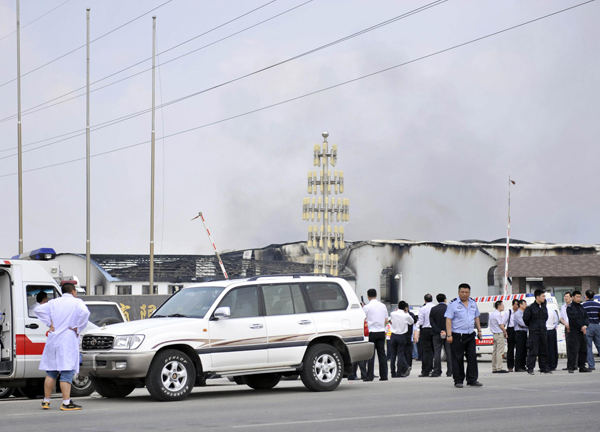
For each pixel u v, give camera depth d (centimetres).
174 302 2270
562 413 1666
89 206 6059
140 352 2003
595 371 3200
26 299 2342
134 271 7969
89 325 2431
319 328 2280
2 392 2530
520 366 3244
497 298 4541
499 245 8994
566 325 3114
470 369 2355
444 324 2980
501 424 1505
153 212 6084
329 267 6325
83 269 8081
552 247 8869
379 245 9038
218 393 2322
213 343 2111
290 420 1588
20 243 6388
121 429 1473
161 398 2014
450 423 1526
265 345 2186
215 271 8356
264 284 2248
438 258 9025
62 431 1455
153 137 6153
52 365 1888
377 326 2805
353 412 1720
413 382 2627
